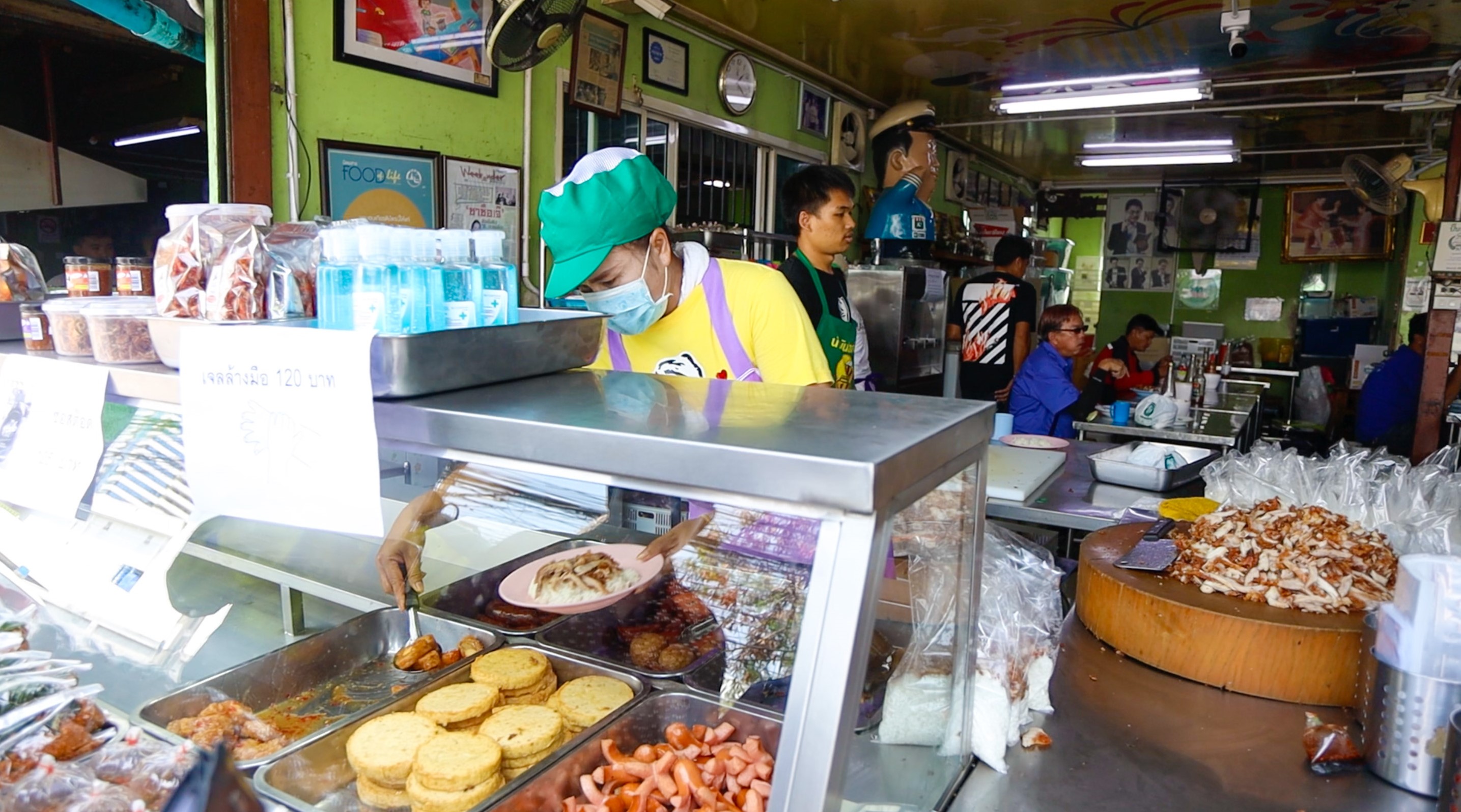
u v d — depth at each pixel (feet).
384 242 3.04
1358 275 29.12
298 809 2.97
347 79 8.50
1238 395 19.58
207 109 7.61
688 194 13.60
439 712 3.47
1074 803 3.01
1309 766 3.26
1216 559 4.30
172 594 4.20
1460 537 4.73
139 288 4.22
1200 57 15.10
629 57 11.98
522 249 10.63
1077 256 34.06
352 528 2.81
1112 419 14.62
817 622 2.16
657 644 3.63
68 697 2.86
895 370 15.76
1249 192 28.78
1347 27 13.21
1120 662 4.21
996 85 17.10
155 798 2.65
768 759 3.07
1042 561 4.03
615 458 2.45
